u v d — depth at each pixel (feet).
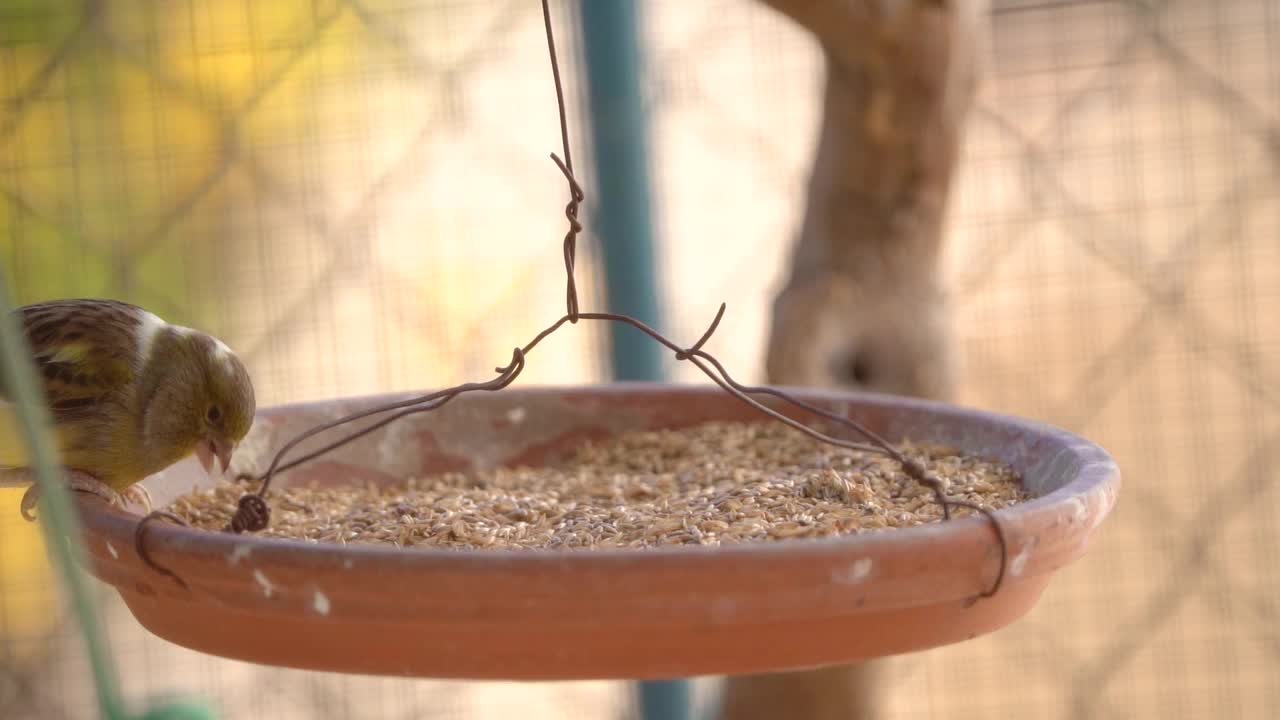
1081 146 19.57
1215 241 19.52
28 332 12.77
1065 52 19.52
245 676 19.89
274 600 8.13
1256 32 19.25
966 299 19.75
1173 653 20.08
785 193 19.29
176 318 19.04
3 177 18.72
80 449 12.66
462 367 19.19
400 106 19.08
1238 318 19.61
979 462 11.55
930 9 14.80
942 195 15.67
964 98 15.43
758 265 19.31
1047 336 19.71
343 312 19.20
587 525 10.38
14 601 19.36
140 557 8.51
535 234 19.04
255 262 19.19
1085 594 20.20
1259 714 19.94
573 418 13.43
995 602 8.54
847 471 11.61
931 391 15.74
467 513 10.86
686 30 19.22
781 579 7.80
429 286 19.19
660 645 8.02
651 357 17.28
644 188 17.24
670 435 13.29
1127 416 19.81
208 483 12.92
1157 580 20.03
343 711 20.08
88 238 18.92
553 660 8.09
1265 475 19.71
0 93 18.75
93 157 18.92
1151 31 19.38
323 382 19.20
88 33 18.86
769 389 9.33
